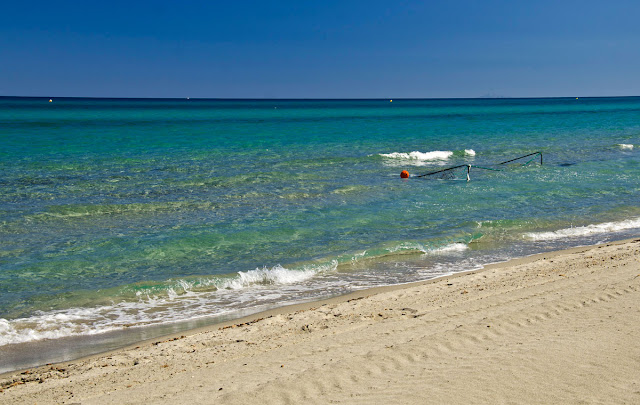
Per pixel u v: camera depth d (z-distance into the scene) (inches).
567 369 219.9
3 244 506.3
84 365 263.9
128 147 1288.1
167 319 344.2
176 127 2052.2
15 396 227.8
